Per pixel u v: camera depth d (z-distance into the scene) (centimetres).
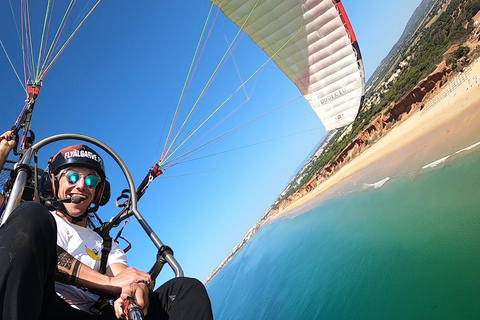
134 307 159
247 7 1152
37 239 141
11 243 133
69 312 190
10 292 124
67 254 195
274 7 1145
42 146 238
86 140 254
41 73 570
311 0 1121
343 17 1144
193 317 178
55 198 239
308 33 1209
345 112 1311
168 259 223
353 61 1212
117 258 250
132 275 201
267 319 1091
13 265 129
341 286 862
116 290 196
